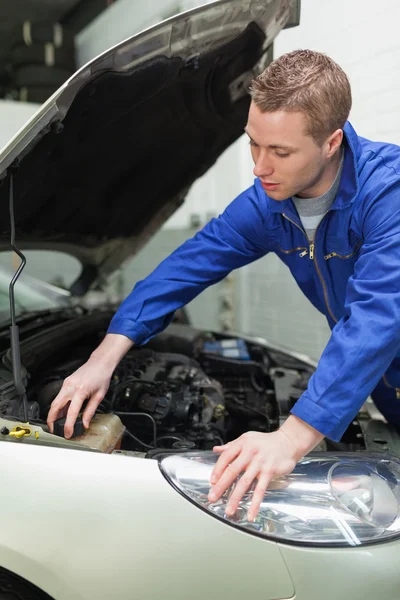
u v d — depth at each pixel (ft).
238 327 14.05
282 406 5.04
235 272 13.82
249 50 4.74
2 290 6.95
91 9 13.24
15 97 14.99
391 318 3.02
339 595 2.92
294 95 2.88
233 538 2.97
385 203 3.40
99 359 4.08
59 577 3.01
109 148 4.95
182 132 5.39
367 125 9.47
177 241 14.84
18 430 3.47
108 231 6.51
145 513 3.03
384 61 8.93
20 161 3.61
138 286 4.62
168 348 6.55
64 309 6.69
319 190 3.59
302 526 3.03
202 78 4.75
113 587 2.98
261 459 2.83
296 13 4.74
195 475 3.20
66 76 14.03
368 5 8.96
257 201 4.38
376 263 3.22
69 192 5.26
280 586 2.93
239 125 5.62
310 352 11.80
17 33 13.70
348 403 2.96
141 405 4.53
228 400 5.79
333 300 4.31
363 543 3.01
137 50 3.74
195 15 3.82
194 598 2.96
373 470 3.40
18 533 3.04
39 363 4.87
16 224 5.14
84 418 3.62
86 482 3.14
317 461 3.41
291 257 4.35
